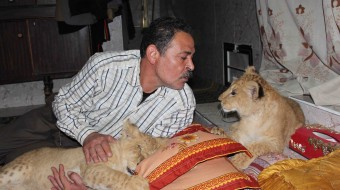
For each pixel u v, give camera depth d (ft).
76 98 6.98
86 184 6.12
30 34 13.61
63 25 13.82
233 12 13.30
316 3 8.16
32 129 8.25
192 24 17.81
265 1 9.79
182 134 6.58
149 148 6.48
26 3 13.41
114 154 6.36
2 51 13.43
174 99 6.91
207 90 14.34
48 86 14.19
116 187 5.74
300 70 9.03
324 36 8.11
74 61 14.26
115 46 16.26
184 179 5.45
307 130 7.43
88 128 6.74
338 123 7.54
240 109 7.77
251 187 5.28
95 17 12.62
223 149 5.84
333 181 5.26
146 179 5.71
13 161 7.07
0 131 8.37
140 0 21.25
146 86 6.61
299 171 5.55
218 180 5.22
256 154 7.44
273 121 7.64
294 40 9.11
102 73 6.57
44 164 6.84
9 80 13.74
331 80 7.65
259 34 11.31
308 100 8.61
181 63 5.91
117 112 6.93
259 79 7.97
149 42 6.03
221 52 14.66
